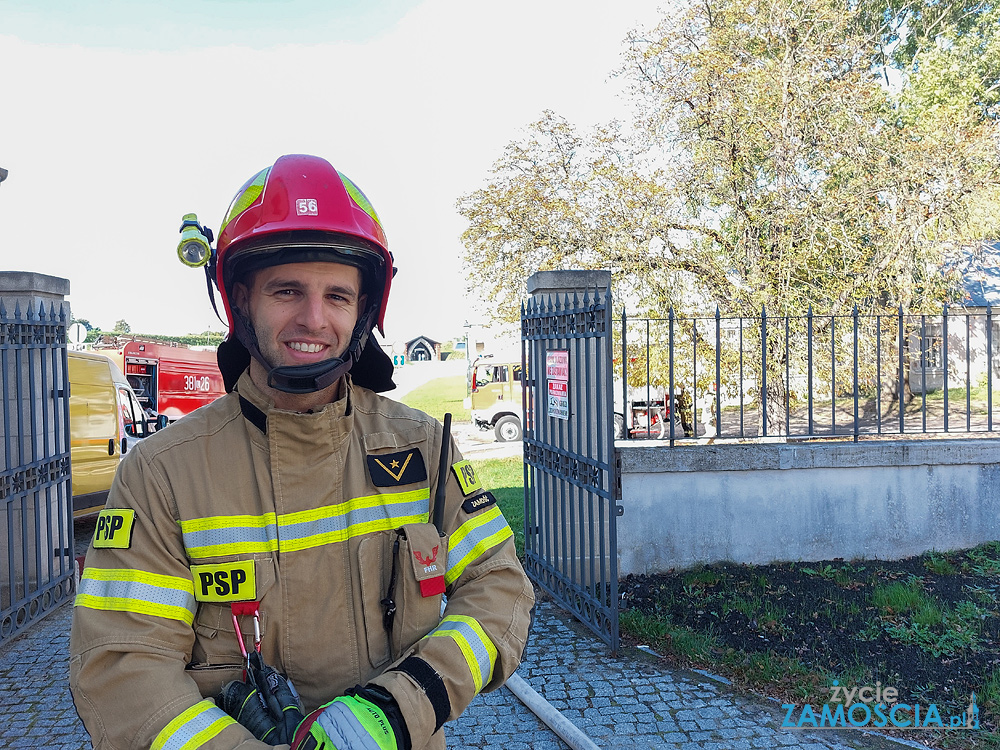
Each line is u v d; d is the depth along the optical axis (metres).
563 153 14.15
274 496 1.21
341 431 1.26
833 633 4.20
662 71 13.37
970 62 16.42
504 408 17.20
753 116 12.38
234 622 1.16
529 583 1.41
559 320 4.80
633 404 13.19
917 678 3.63
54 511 5.44
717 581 5.09
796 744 3.10
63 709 3.68
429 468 1.36
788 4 12.56
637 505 5.28
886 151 12.76
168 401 14.80
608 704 3.49
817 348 11.57
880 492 5.48
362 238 1.24
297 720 1.07
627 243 13.16
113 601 1.08
